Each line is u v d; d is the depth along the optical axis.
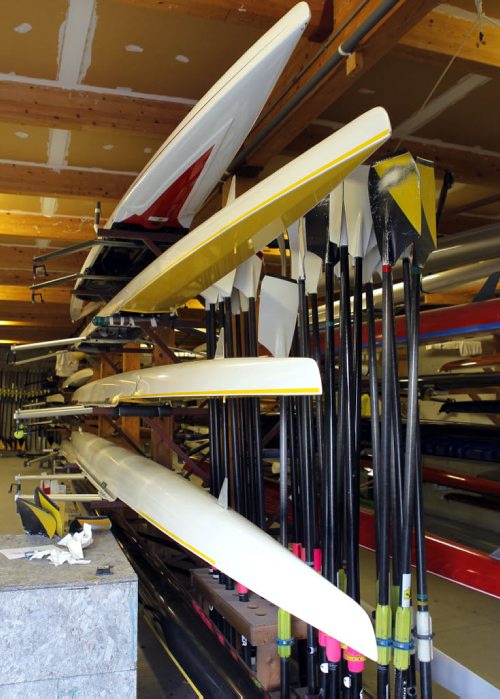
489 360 4.37
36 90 2.97
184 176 2.79
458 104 3.21
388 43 2.10
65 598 1.68
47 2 2.34
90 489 5.44
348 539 2.06
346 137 1.72
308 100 2.49
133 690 1.73
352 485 2.08
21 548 2.07
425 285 4.11
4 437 14.25
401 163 1.91
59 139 3.58
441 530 3.87
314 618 1.71
